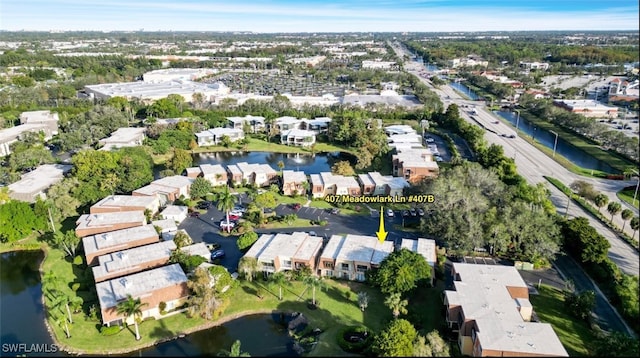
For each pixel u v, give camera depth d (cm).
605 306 8038
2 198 11594
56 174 13812
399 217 11875
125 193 12975
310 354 6956
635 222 10262
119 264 8638
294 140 19162
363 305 7900
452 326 7419
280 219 11612
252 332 7538
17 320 7906
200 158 17662
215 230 11088
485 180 11406
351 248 9350
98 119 19412
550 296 8350
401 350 6269
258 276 8981
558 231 9431
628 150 16775
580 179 14450
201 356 6988
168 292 7950
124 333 7475
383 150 16775
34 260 9950
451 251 9938
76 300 7706
